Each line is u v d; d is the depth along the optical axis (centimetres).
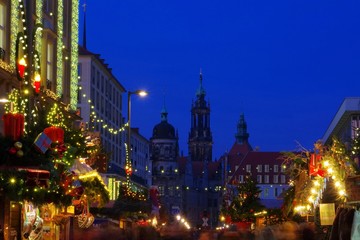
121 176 8119
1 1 3506
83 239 1834
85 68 8319
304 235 2136
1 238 2223
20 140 2219
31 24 2506
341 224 1472
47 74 4244
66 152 2681
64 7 4694
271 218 5059
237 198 7025
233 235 2445
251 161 14950
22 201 2273
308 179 3409
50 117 2933
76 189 2647
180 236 2395
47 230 2909
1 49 3475
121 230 1977
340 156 2527
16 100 2817
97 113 8794
